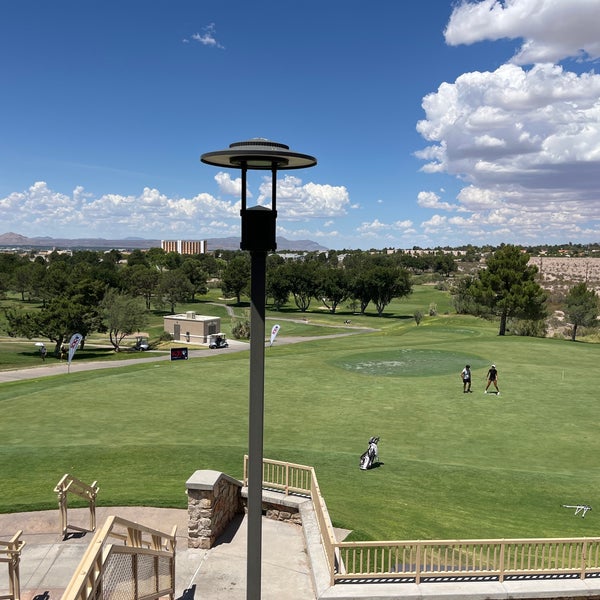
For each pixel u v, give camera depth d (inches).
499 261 2657.5
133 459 797.2
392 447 923.4
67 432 993.5
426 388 1368.1
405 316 4901.6
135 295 5265.8
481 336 2475.4
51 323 2763.3
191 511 494.0
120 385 1417.3
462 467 801.6
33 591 408.2
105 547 302.2
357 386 1391.5
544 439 976.3
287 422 1071.6
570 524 605.3
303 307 5516.7
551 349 2001.7
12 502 597.6
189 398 1274.6
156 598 378.6
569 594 420.8
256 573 339.0
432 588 417.7
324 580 423.2
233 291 6018.7
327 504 629.3
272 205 314.7
